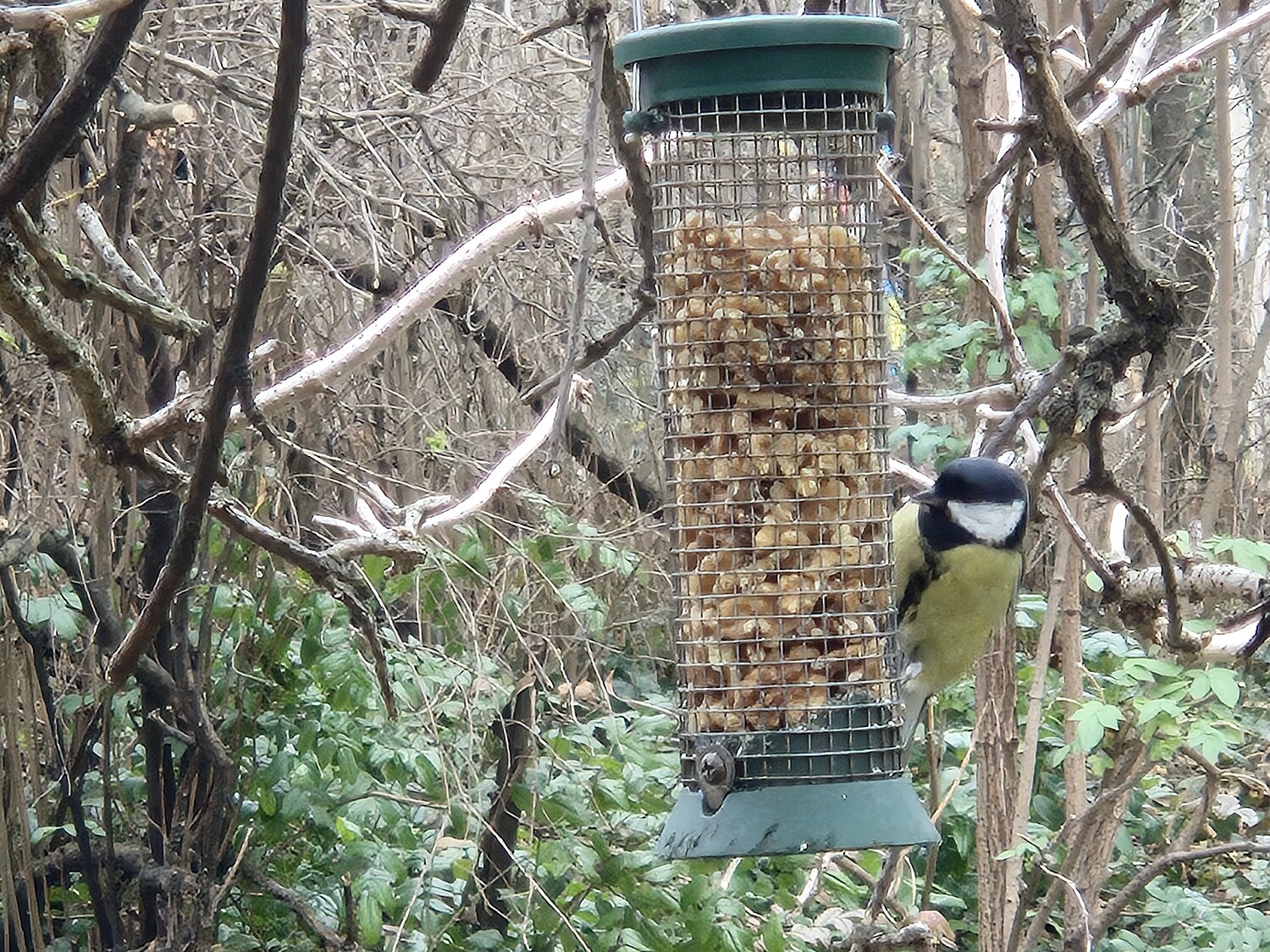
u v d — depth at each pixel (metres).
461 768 4.92
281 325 5.46
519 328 7.09
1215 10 8.47
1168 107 9.34
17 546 4.50
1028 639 6.71
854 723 3.62
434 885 4.98
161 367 4.71
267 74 6.15
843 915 5.34
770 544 3.73
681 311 3.80
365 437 6.26
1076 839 5.34
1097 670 6.24
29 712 4.70
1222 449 6.80
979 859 5.12
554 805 4.77
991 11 3.44
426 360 6.68
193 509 2.96
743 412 3.75
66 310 4.55
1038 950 6.00
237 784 5.02
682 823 3.53
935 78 9.44
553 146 7.55
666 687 7.04
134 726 4.88
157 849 4.87
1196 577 4.02
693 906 4.60
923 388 7.59
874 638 3.71
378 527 3.89
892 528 4.25
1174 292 3.17
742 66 3.55
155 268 5.09
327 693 4.94
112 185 4.48
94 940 4.96
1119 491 3.48
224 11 6.01
